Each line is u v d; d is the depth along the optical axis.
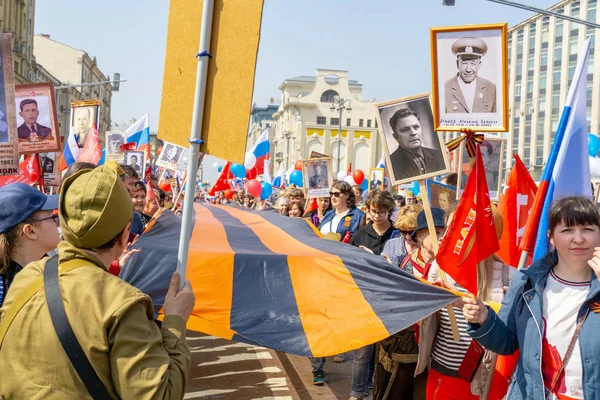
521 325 2.84
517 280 2.96
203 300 3.45
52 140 5.75
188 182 2.51
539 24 56.16
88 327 1.93
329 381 6.37
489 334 2.94
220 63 2.59
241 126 2.55
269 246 4.22
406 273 3.63
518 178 4.84
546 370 2.74
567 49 52.94
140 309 2.01
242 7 2.57
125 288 2.02
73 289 1.98
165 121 2.68
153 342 1.97
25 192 2.98
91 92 79.50
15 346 2.00
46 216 3.02
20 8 45.31
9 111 4.45
